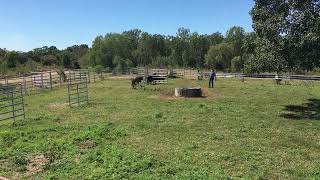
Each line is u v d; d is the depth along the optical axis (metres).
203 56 116.81
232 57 99.25
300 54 22.02
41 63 92.44
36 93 33.91
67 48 148.75
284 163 12.46
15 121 19.83
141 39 123.75
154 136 16.23
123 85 41.44
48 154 13.27
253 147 14.52
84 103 26.89
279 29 22.34
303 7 22.36
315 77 47.22
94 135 16.05
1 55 83.81
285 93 33.94
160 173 11.19
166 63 113.62
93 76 51.78
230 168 11.88
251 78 52.78
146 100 28.53
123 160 12.33
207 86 40.16
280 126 18.83
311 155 13.49
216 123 19.30
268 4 23.52
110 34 114.50
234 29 100.69
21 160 12.45
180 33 119.19
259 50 24.17
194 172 11.20
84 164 12.10
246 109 24.20
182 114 22.03
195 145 14.64
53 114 22.25
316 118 21.16
